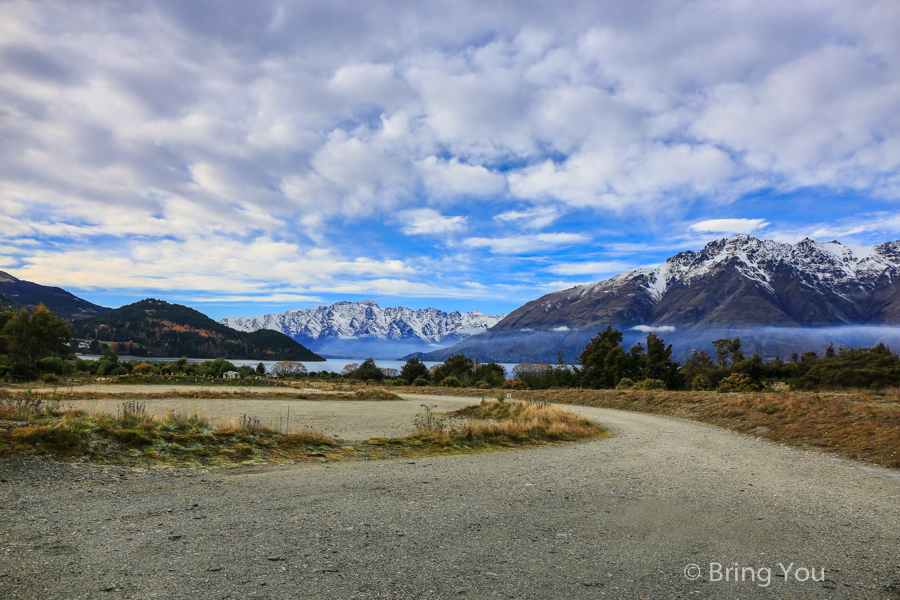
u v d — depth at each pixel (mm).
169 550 4551
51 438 8188
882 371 42250
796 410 20734
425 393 51625
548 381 63625
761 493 8383
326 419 21422
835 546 5539
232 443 10352
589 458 12234
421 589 3947
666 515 6695
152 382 47188
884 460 12094
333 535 5227
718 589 4227
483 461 11297
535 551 5027
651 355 59656
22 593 3520
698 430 20844
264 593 3727
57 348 66750
